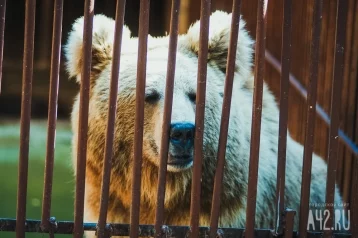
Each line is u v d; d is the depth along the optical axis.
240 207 6.96
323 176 8.29
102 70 6.99
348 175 8.45
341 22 5.17
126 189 6.88
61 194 12.98
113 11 18.61
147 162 6.71
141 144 5.13
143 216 7.05
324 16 9.88
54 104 5.06
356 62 8.46
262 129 7.51
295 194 7.73
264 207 7.19
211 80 6.86
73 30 6.98
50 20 19.20
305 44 10.72
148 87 6.52
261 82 5.13
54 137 5.10
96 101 6.87
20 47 19.38
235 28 5.07
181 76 6.58
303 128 10.40
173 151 5.88
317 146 9.87
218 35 7.01
